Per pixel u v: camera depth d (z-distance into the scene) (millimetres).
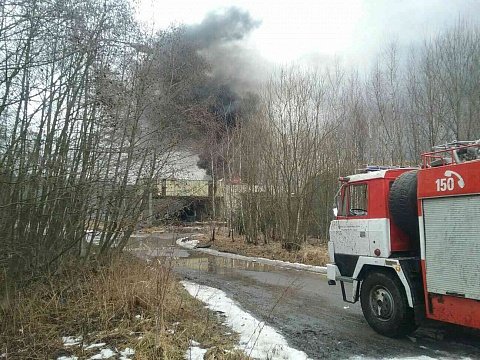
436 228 6180
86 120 9086
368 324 7699
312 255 18469
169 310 7395
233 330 7152
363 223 7586
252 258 20406
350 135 24734
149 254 10273
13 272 8055
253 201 26109
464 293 5730
